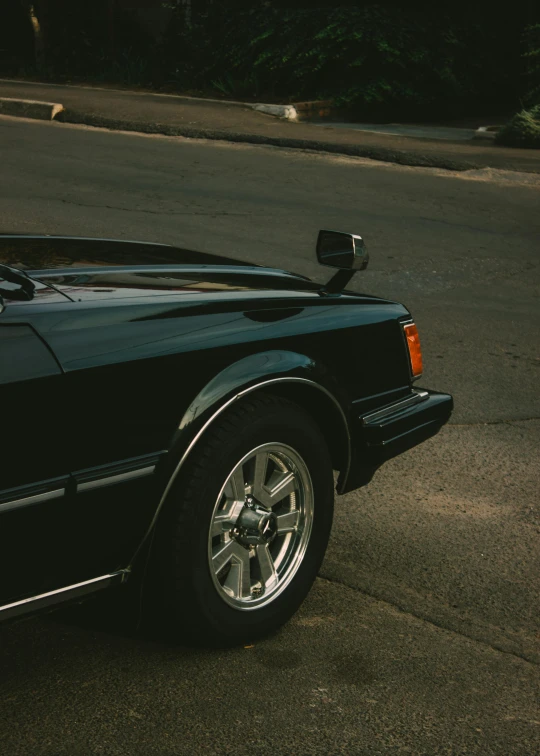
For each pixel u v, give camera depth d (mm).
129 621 2816
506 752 2566
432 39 21312
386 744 2559
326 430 3248
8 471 2264
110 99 18031
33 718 2566
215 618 2824
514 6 23500
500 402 5664
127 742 2490
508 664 3018
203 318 2793
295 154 14242
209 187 11586
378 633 3148
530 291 8258
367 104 20516
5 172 11586
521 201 11797
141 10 25312
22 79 21297
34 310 2420
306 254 8859
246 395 2812
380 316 3418
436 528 4016
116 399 2473
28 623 3068
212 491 2701
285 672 2871
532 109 17562
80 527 2438
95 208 10078
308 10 21016
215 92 20969
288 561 3090
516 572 3664
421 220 10562
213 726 2582
